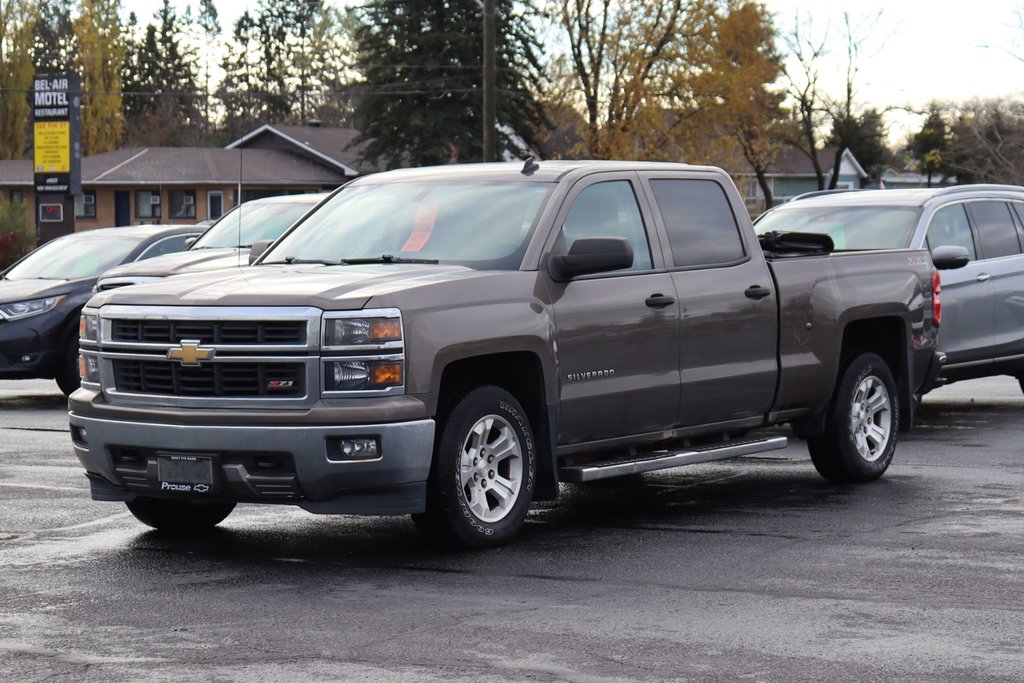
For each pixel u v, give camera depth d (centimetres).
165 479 779
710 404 939
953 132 8206
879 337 1116
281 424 745
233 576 746
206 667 571
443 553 804
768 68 6153
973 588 709
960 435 1341
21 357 1582
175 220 6644
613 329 868
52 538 855
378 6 6081
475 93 5944
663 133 5953
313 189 6806
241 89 12025
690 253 937
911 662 577
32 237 4484
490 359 817
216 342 763
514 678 555
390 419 747
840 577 737
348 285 768
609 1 5938
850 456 1052
